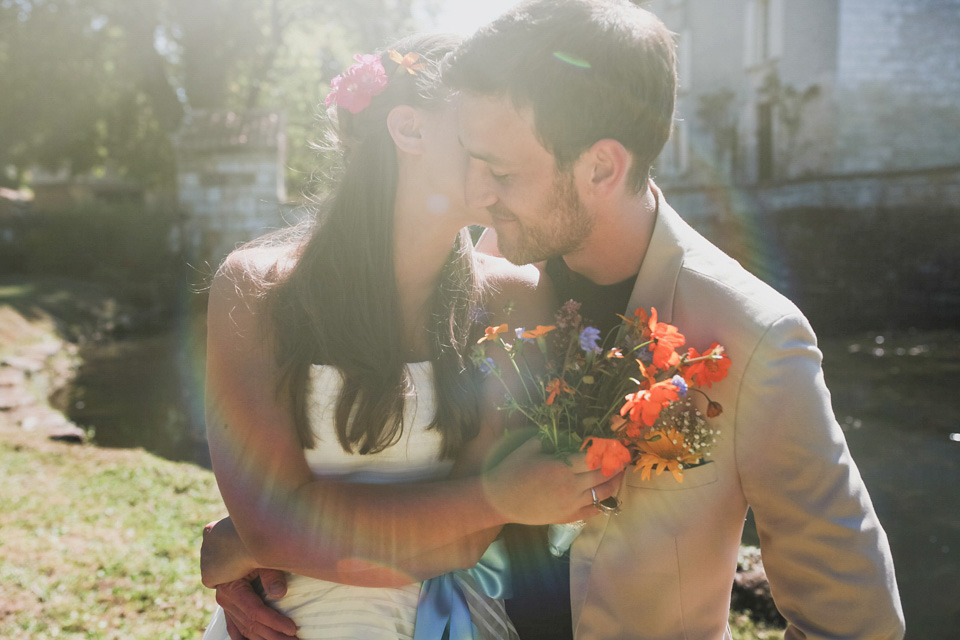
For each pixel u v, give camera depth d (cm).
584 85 130
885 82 1881
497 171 138
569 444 139
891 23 1862
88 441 751
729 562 148
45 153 2259
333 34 2242
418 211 151
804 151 1986
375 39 2125
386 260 150
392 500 142
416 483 148
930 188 1538
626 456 129
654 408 125
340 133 157
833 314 1491
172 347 1359
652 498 144
